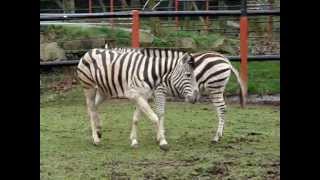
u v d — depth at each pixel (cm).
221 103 1093
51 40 1666
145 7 2188
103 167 917
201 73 1084
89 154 1002
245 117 1326
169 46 1714
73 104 1501
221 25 1914
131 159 966
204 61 1084
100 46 1691
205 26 1886
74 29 1689
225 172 887
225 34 1870
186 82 1020
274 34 1803
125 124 1263
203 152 1013
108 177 862
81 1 2412
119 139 1123
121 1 2366
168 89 1038
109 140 1116
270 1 2044
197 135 1154
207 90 1097
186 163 938
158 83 1028
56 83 1605
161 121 1038
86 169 906
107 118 1324
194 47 1719
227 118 1314
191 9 2188
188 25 1883
